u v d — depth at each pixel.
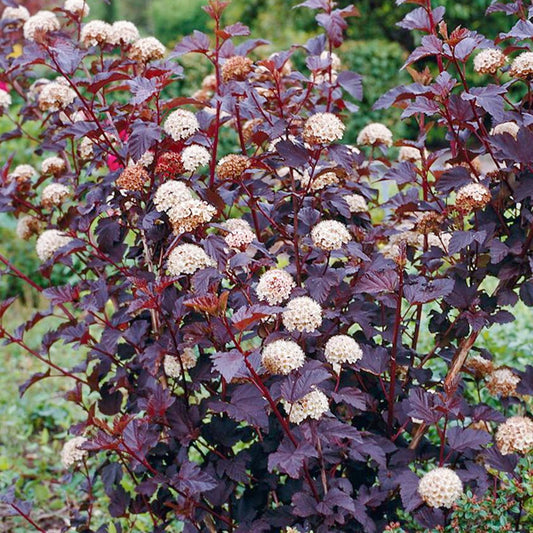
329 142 2.06
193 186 2.18
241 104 2.28
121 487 2.45
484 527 2.04
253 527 2.16
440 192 2.35
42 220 2.77
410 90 2.15
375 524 2.20
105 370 2.48
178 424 2.17
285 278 1.93
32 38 2.72
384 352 2.14
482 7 9.57
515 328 3.74
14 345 5.04
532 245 2.16
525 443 2.04
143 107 2.36
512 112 2.12
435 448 2.29
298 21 10.27
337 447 2.12
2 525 3.35
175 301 2.18
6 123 6.25
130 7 16.52
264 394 1.83
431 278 2.35
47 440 4.02
